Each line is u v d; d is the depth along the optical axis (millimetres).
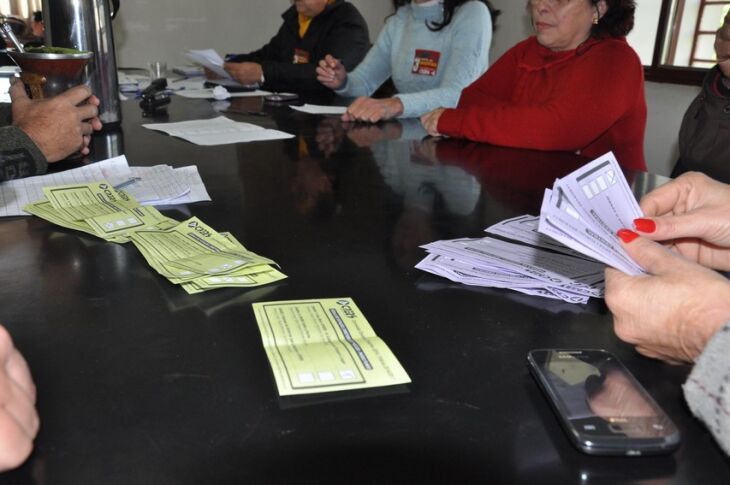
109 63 1433
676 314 458
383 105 1750
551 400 423
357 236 775
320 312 561
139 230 750
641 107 1664
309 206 896
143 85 2256
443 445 390
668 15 2746
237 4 4016
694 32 2750
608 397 422
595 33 1674
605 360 469
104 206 829
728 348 391
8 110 1232
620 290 489
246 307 569
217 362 475
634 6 1663
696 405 398
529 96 1763
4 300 571
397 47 2416
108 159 1084
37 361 470
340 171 1124
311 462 371
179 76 2703
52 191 856
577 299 602
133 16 3777
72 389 436
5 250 691
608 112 1533
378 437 396
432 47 2262
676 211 692
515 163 1266
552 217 503
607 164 616
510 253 713
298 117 1729
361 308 578
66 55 1179
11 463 349
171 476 356
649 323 472
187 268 638
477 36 2129
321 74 2311
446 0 2205
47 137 1073
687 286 463
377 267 677
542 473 368
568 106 1506
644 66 2861
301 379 450
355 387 445
